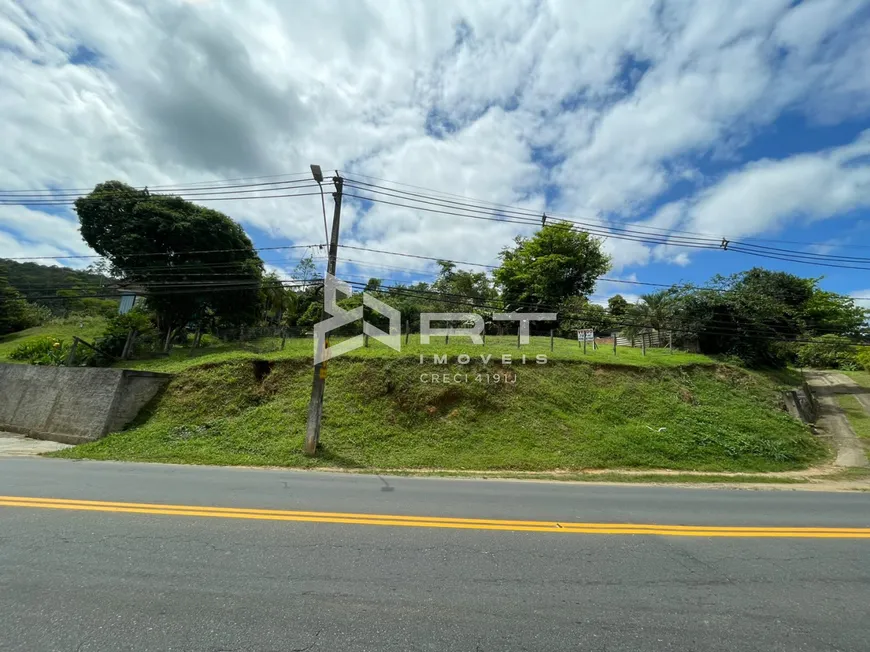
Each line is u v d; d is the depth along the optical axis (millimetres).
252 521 5348
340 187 12586
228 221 29891
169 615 3141
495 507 6652
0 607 3193
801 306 30859
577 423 14062
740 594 3811
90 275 41250
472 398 14711
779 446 13469
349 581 3771
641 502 7445
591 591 3752
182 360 19953
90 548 4344
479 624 3143
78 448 11961
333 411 14133
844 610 3578
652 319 23703
